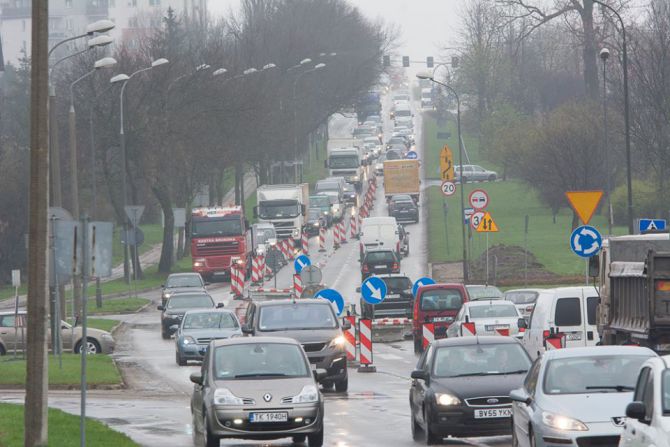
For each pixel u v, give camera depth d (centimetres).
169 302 12912
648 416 3362
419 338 10900
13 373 8606
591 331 7644
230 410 5134
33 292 4691
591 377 4291
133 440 5428
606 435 4000
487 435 5322
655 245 6694
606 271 6919
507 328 9438
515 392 4438
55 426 5634
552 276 16538
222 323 10200
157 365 10069
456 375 5456
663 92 16575
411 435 5725
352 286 17925
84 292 4462
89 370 8994
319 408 5225
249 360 5428
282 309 8162
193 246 19675
